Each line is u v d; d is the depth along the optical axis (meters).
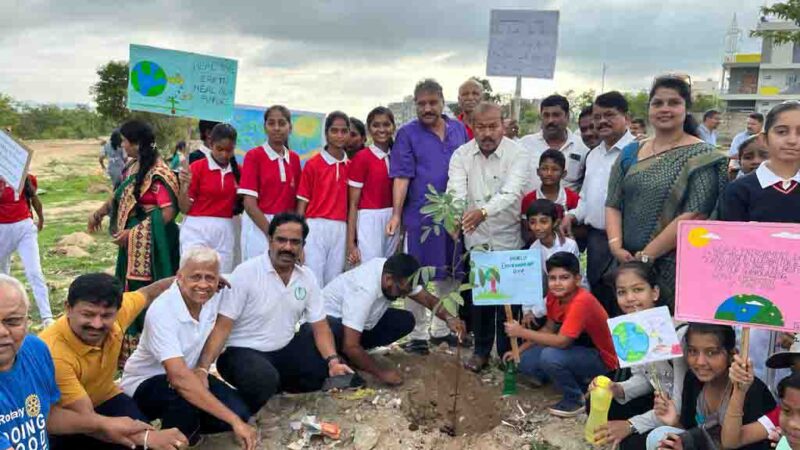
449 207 4.34
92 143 46.28
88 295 3.35
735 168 7.11
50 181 23.33
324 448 4.20
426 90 5.32
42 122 54.16
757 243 3.16
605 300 5.23
